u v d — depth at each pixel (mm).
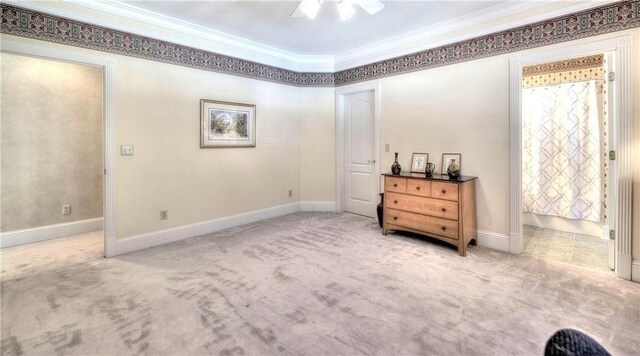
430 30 3645
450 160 3549
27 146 3547
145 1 2975
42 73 3623
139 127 3283
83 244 3502
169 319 1968
